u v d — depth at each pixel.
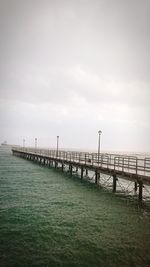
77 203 19.84
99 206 18.98
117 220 15.62
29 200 20.61
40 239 12.39
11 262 10.11
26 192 23.97
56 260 10.38
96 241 12.30
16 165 50.78
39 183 29.48
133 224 14.93
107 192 24.58
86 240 12.39
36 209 17.84
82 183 29.98
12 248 11.33
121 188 26.77
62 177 34.75
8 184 28.38
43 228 13.92
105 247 11.65
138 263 10.30
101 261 10.38
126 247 11.70
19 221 15.04
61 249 11.35
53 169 44.03
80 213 17.02
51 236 12.80
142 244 12.07
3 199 20.77
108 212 17.39
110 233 13.38
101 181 32.44
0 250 11.09
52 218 15.78
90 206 18.95
